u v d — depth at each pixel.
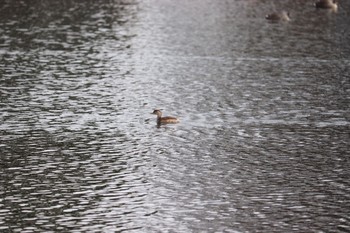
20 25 109.00
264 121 69.69
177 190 53.69
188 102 75.00
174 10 126.38
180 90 79.12
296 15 125.31
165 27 111.62
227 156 60.69
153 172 56.91
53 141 62.97
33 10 120.94
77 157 59.53
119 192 53.12
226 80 83.44
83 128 66.44
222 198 52.41
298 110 72.88
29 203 50.97
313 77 85.06
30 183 54.28
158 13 122.94
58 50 94.81
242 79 83.88
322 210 50.69
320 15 125.81
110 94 76.94
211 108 73.19
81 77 82.88
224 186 54.59
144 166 58.09
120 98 75.62
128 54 94.19
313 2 139.75
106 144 62.72
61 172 56.38
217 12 126.06
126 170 57.19
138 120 69.19
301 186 54.69
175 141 64.00
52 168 57.16
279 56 95.19
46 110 71.00
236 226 48.09
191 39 104.00
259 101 75.69
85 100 74.56
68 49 95.56
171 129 67.00
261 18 121.69
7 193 52.47
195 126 67.94
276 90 79.62
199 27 112.56
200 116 70.69
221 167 58.28
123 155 60.31
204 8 129.50
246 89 79.94
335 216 49.75
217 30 110.81
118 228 47.56
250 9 130.00
